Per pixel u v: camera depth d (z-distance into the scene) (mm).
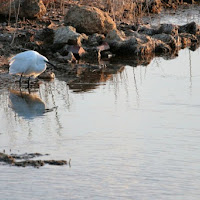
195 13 64438
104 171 23062
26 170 23125
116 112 31078
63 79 39250
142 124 28859
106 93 35250
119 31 49469
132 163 23797
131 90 35844
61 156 24734
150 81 38219
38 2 51906
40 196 21047
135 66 43125
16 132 28000
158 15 63000
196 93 34594
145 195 21000
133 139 26672
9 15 50344
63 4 56406
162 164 23625
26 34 47469
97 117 30250
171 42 49375
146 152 24984
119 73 40844
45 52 46375
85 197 20922
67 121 29688
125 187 21625
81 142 26406
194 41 51906
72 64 43469
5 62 42219
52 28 49031
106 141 26453
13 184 21984
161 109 31438
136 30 52562
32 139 26922
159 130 27859
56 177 22547
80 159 24297
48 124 29250
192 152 24875
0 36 47250
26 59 36500
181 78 38812
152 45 47969
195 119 29438
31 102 33594
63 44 46344
